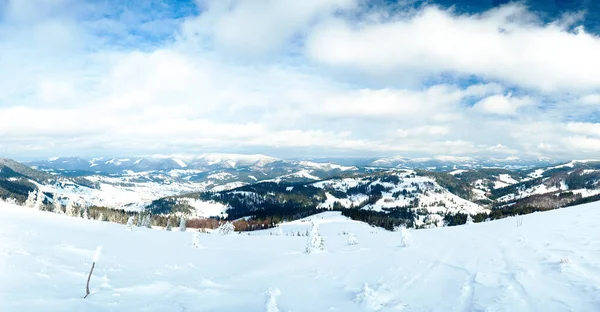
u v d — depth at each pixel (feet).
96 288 33.81
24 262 38.06
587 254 35.19
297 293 34.04
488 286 28.78
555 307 22.39
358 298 29.76
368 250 58.34
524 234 55.26
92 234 81.56
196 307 30.01
